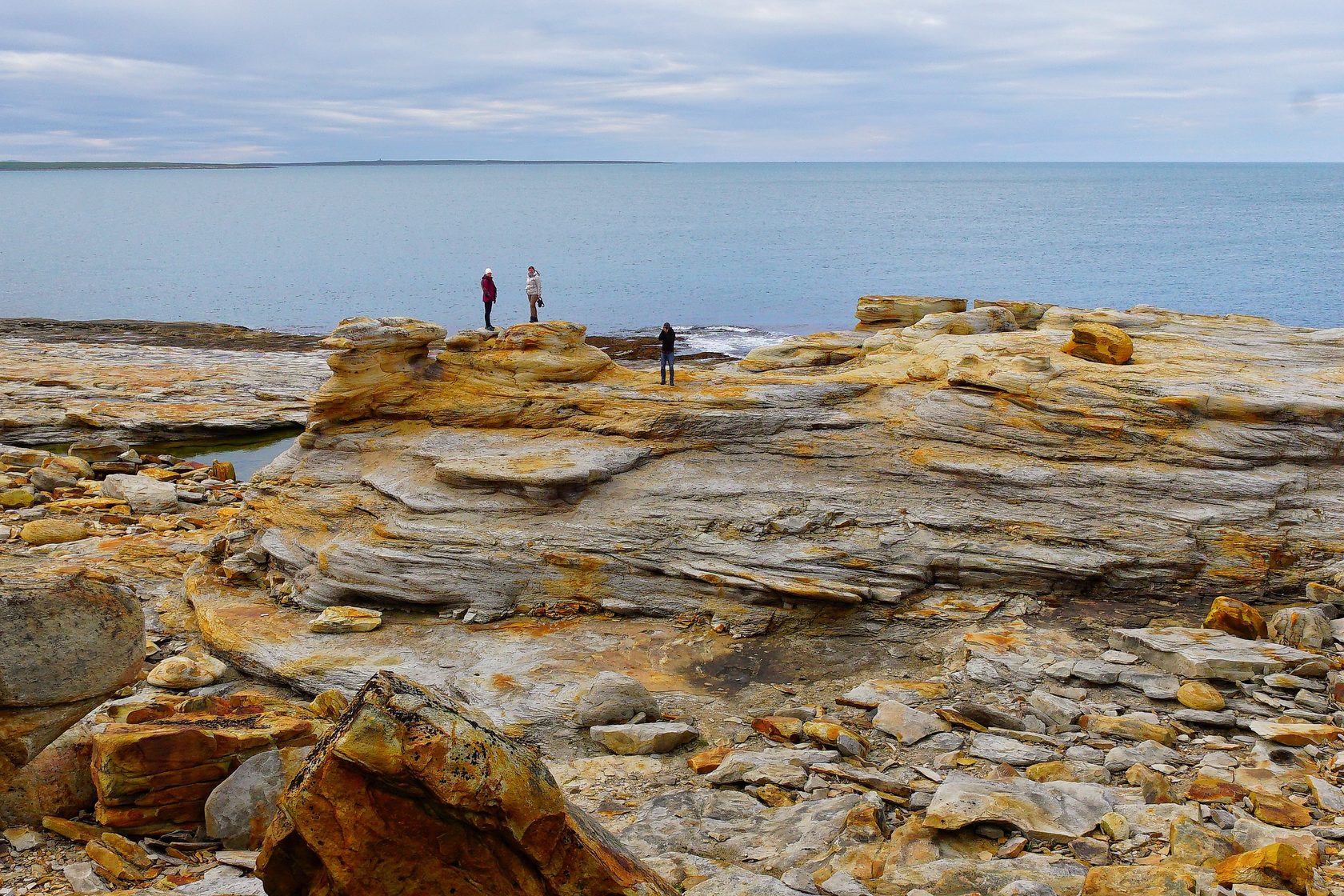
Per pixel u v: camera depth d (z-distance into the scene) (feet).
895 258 398.83
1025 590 58.70
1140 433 62.18
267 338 192.65
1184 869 30.17
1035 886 30.48
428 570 62.95
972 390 67.36
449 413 73.36
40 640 34.37
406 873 22.11
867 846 35.22
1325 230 504.84
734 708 50.75
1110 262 372.79
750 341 194.29
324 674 55.21
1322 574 55.88
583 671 54.60
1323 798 36.83
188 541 82.48
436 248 451.53
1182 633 51.78
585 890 22.54
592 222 617.21
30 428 126.93
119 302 290.35
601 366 77.15
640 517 63.72
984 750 43.47
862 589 58.75
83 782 36.83
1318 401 60.64
